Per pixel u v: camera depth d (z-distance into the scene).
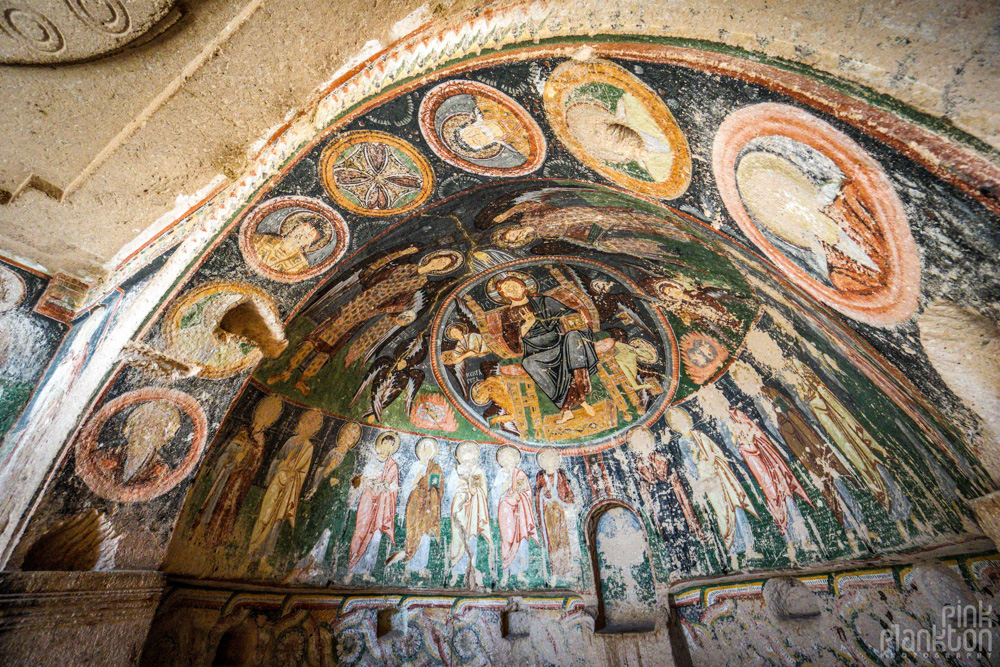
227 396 4.50
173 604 4.80
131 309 3.93
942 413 3.51
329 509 6.83
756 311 5.81
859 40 2.11
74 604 3.52
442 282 6.72
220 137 3.61
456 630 7.18
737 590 6.72
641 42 2.74
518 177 4.53
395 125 3.80
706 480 7.37
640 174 3.84
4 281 4.23
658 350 7.43
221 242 3.87
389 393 7.48
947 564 4.74
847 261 3.09
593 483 8.09
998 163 2.01
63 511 3.60
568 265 6.86
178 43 3.00
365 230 4.68
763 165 2.93
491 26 3.09
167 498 4.19
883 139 2.27
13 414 4.21
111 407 3.80
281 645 5.77
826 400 5.66
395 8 3.09
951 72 1.98
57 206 3.89
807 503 6.32
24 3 2.60
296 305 4.70
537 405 8.25
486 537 7.89
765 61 2.40
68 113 3.29
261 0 2.89
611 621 7.47
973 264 2.41
